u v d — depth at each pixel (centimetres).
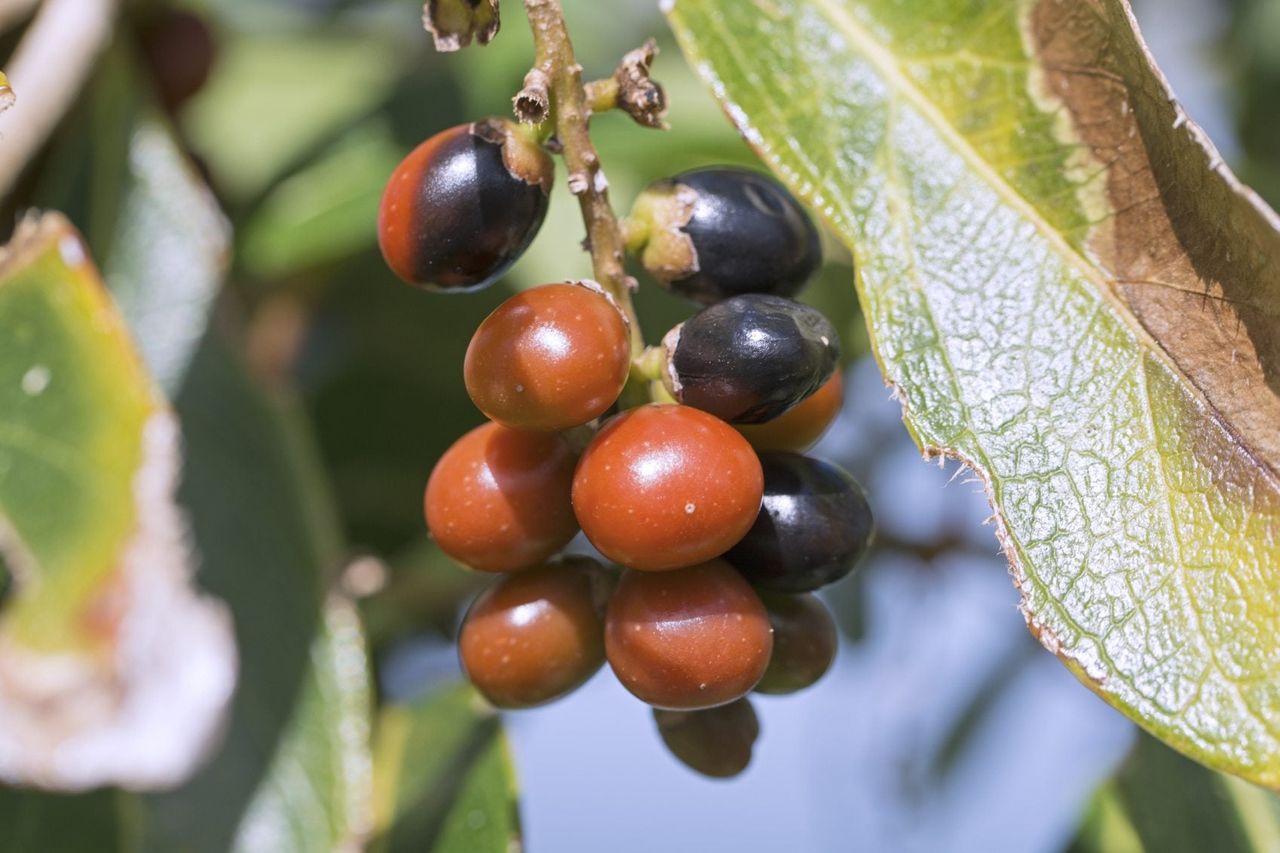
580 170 17
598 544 17
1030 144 18
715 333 17
